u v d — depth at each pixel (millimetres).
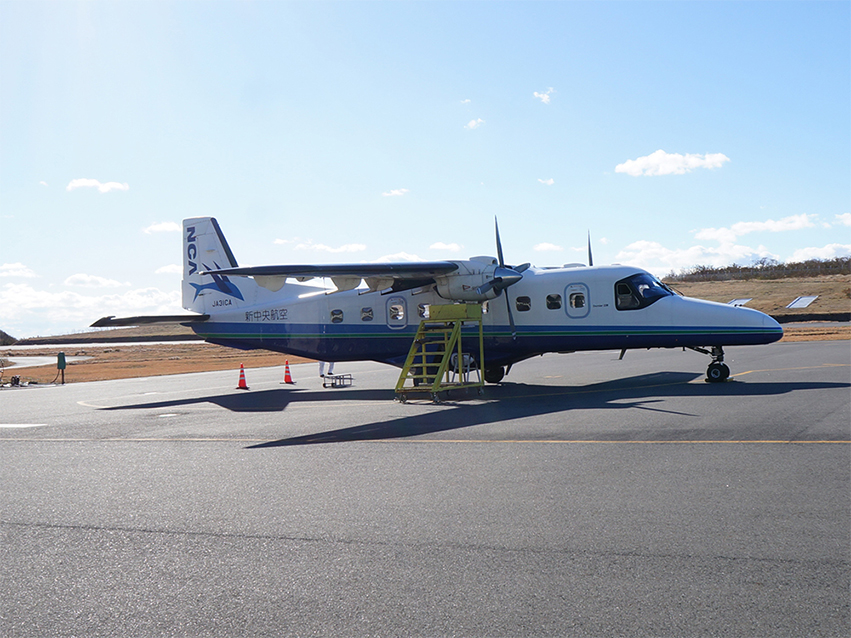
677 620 3697
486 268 17516
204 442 10586
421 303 19203
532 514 5824
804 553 4637
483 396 16172
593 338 17609
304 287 21578
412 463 8203
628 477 7035
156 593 4367
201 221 23156
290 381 24047
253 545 5273
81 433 12180
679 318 16875
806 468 7137
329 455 8969
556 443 9164
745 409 11680
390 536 5367
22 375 36531
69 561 5047
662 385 16703
